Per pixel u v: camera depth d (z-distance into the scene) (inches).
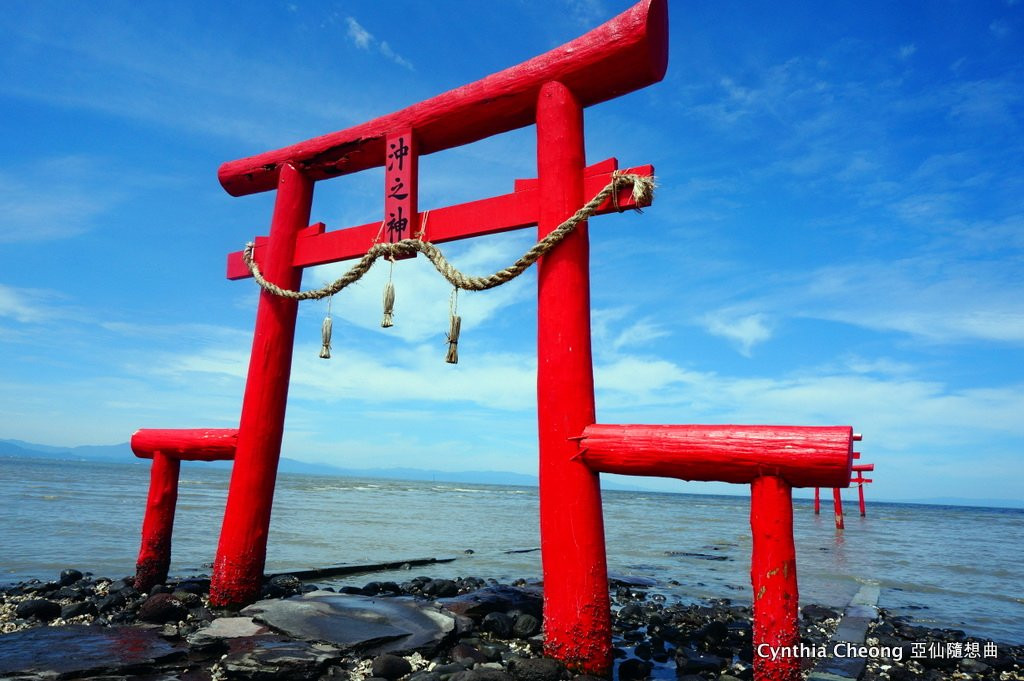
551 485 173.2
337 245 236.5
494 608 241.8
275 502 1187.9
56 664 153.2
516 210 198.1
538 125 194.9
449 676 159.5
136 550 462.6
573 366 176.4
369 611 211.6
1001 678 214.8
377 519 914.1
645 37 177.2
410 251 215.0
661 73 192.1
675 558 575.2
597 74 187.6
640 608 287.7
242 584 225.9
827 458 138.3
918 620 319.6
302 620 198.4
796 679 139.7
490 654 192.9
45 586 283.0
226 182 272.7
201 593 257.4
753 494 148.4
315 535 627.8
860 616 296.8
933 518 2180.1
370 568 398.9
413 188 221.0
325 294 229.1
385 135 228.5
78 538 514.6
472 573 416.8
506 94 201.8
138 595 251.8
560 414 174.6
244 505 229.5
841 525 1050.7
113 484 1692.9
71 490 1253.1
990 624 320.5
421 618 211.8
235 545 227.5
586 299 183.2
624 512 1662.2
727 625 272.4
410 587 314.2
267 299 243.8
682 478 159.5
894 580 461.4
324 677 162.4
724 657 217.9
